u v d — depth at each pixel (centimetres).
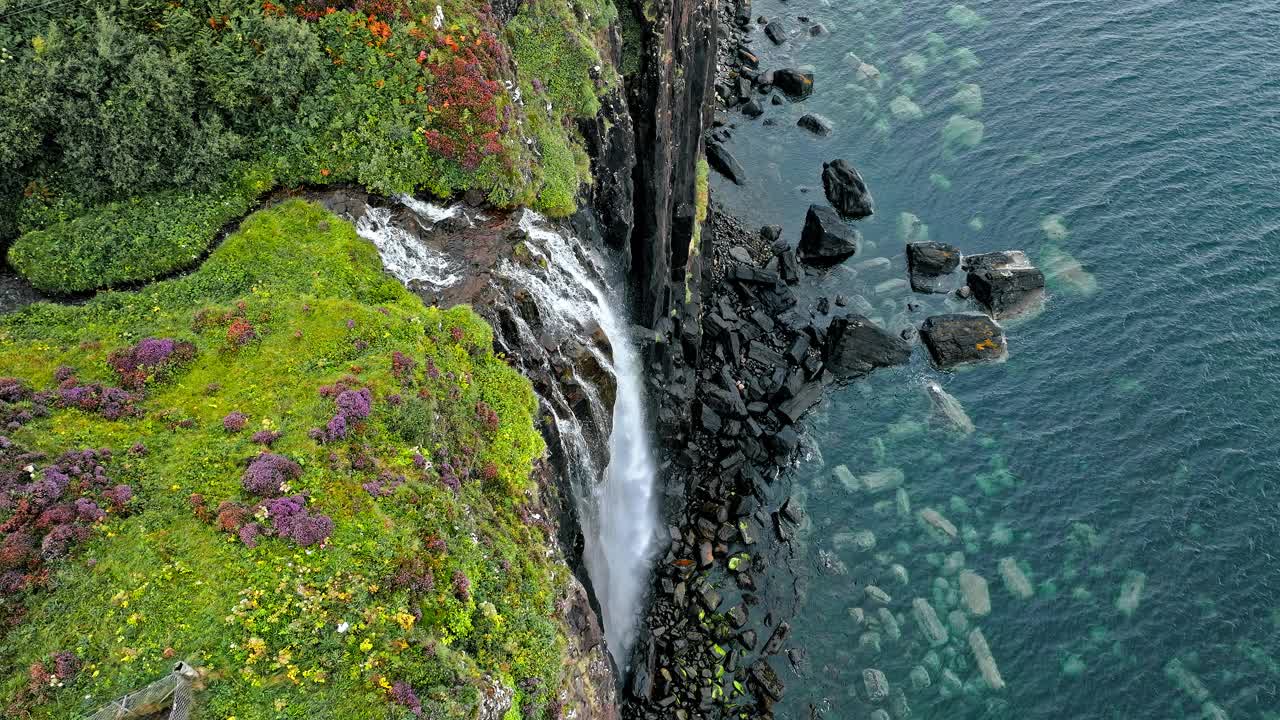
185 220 2911
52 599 1886
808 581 3891
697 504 4134
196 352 2505
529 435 2695
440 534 2203
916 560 3956
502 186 3172
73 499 2050
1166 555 3822
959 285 5200
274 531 2045
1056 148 5831
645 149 4006
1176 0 6831
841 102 6588
